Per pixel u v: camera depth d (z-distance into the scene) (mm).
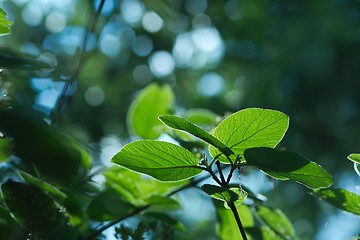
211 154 799
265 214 1013
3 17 801
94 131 3822
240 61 4891
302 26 4527
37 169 587
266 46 4711
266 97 4660
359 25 4453
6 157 673
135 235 923
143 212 984
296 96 4500
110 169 1007
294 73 4586
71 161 583
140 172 798
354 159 831
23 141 577
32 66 682
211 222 3018
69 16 3572
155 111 1199
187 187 1017
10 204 811
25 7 3785
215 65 4949
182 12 4828
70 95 934
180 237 1154
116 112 4172
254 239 1025
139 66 4535
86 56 1117
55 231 876
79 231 948
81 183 969
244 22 4848
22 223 812
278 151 769
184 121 757
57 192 904
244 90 4785
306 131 4348
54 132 589
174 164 797
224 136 788
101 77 4043
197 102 4844
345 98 4414
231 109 4773
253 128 786
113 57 4352
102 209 965
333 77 4453
